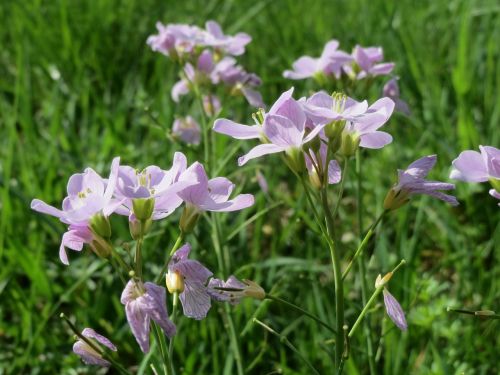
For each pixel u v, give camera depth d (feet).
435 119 0.81
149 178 0.36
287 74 0.60
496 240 0.64
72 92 0.92
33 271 0.60
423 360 0.53
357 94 0.65
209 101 0.66
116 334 0.58
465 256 0.62
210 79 0.62
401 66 0.89
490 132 0.76
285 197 0.69
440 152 0.76
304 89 0.91
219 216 0.56
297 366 0.56
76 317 0.60
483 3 1.05
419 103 0.87
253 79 0.64
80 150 0.80
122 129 0.85
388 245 0.63
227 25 1.13
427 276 0.58
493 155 0.35
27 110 0.81
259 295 0.35
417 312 0.52
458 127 0.77
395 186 0.37
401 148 0.77
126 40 1.05
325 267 0.61
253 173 0.75
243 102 0.88
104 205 0.33
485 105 0.81
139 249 0.35
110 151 0.79
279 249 0.65
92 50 1.00
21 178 0.73
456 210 0.72
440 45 1.01
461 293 0.61
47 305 0.60
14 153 0.78
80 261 0.66
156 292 0.31
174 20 1.15
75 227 0.34
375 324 0.56
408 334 0.53
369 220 0.71
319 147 0.36
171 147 0.77
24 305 0.58
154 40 0.62
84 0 1.14
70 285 0.63
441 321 0.55
